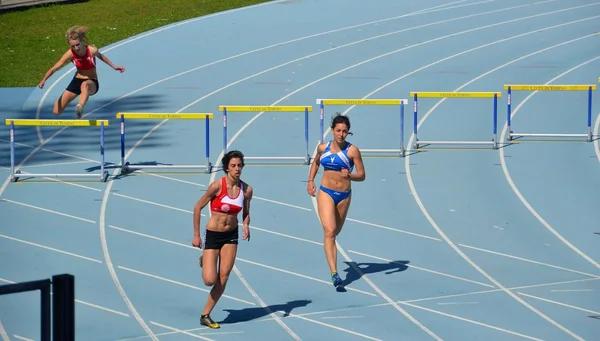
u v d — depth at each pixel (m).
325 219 26.66
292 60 58.34
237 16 70.25
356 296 27.22
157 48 61.34
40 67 58.41
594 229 33.59
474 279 28.83
